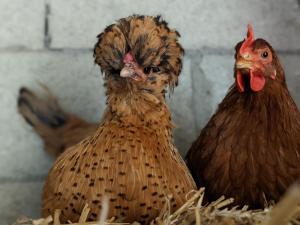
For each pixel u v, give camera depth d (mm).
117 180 720
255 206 813
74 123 1048
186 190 764
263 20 1082
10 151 1054
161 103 766
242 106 821
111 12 1041
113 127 748
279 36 1089
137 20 757
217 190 826
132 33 747
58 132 1043
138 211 726
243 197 814
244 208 740
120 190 719
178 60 784
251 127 811
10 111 1042
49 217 720
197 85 1074
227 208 753
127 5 1044
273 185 806
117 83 750
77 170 740
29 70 1038
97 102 1064
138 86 748
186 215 712
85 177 729
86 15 1038
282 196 805
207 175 834
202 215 709
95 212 723
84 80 1055
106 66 758
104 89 1054
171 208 744
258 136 807
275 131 809
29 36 1031
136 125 750
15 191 1063
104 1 1037
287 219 631
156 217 729
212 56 1074
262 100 811
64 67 1046
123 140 735
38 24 1030
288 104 826
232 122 824
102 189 720
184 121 1077
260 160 804
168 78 772
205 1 1062
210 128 854
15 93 1039
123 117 751
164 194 735
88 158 737
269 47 811
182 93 1070
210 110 1081
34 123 1046
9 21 1021
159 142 757
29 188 1066
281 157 805
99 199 720
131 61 732
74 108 1059
